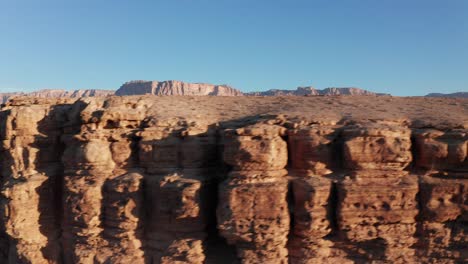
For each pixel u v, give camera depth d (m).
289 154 24.66
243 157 23.77
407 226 22.45
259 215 23.00
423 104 30.77
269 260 23.31
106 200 26.73
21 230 28.36
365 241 22.83
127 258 25.86
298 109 29.45
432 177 22.77
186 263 24.73
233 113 30.72
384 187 22.25
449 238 22.16
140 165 27.52
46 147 30.77
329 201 22.94
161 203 25.66
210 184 26.22
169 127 27.70
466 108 29.09
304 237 23.16
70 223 27.38
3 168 32.56
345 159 23.09
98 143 27.33
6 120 30.81
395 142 22.72
